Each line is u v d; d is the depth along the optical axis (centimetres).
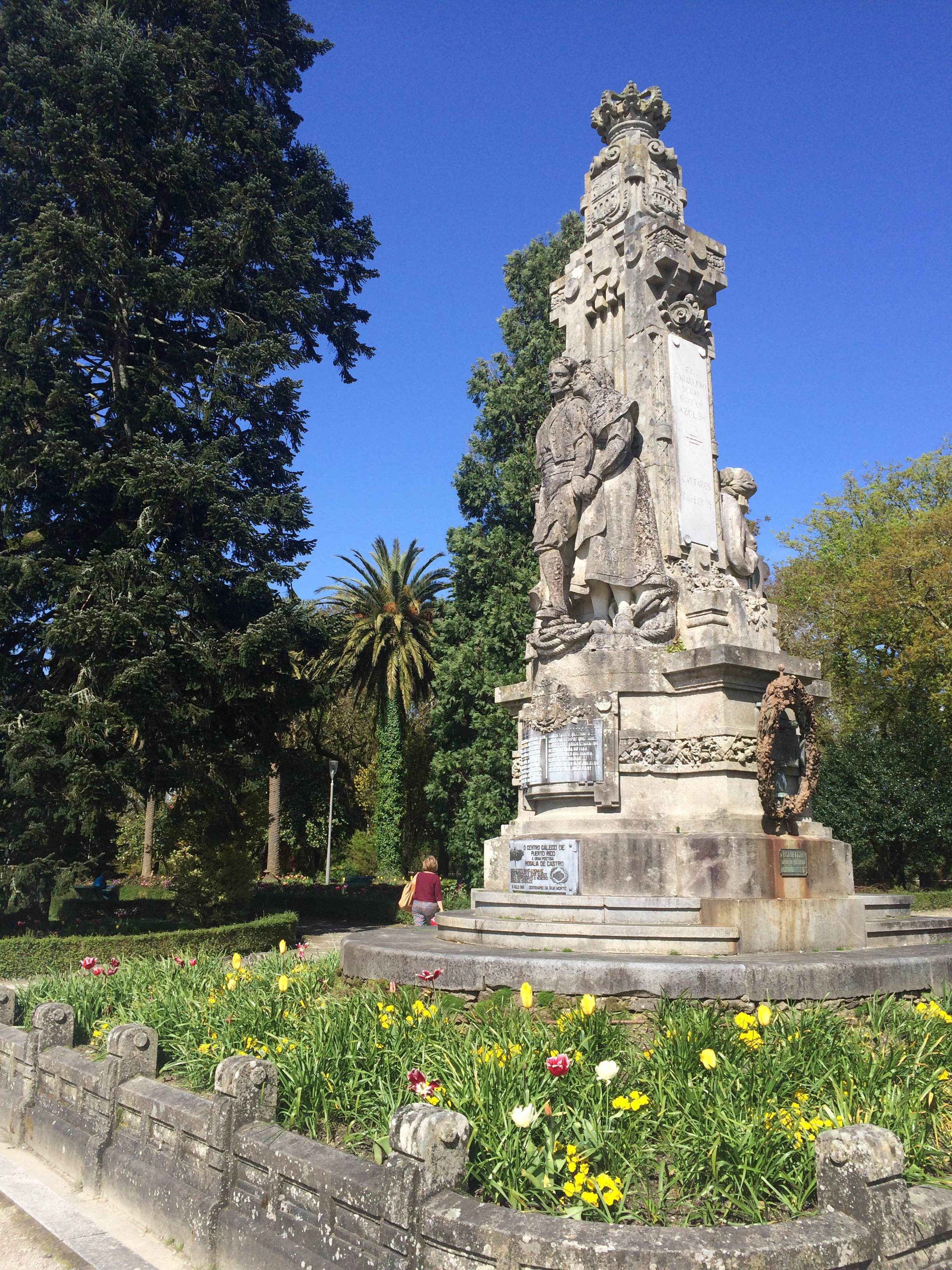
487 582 3044
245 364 2186
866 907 989
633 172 1181
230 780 2117
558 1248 319
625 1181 397
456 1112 382
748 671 961
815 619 3406
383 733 3675
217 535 2078
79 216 2092
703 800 941
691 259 1146
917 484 3672
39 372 1972
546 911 911
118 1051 587
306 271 2409
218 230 2216
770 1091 479
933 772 2739
